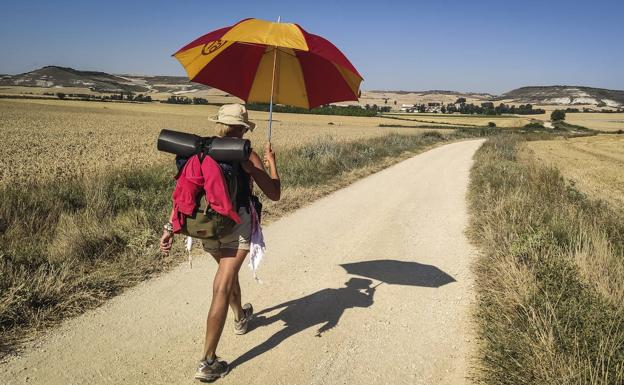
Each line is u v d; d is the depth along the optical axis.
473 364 3.31
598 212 8.89
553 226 6.39
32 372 3.01
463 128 82.25
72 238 5.20
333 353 3.46
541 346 3.05
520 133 74.50
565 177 20.44
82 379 2.97
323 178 12.57
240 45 3.64
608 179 21.44
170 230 3.04
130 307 4.07
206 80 3.74
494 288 4.58
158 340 3.54
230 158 2.80
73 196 7.53
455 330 3.86
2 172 12.20
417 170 17.42
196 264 5.22
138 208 7.21
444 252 6.24
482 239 6.70
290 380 3.09
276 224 7.52
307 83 3.96
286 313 4.12
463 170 18.00
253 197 3.19
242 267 5.30
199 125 52.38
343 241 6.67
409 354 3.46
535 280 4.23
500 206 7.77
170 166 11.95
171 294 4.40
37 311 3.76
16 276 4.06
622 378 2.71
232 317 4.00
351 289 4.76
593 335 3.07
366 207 9.39
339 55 3.44
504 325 3.57
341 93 3.99
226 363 3.13
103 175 9.27
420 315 4.15
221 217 2.84
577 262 4.77
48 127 38.16
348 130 56.94
